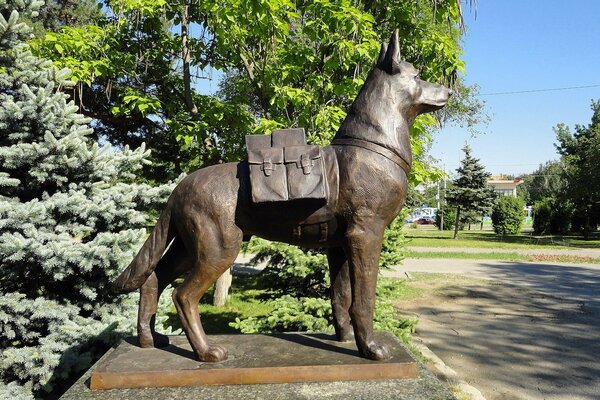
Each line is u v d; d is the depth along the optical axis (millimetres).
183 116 5016
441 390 1787
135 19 5129
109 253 3107
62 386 3088
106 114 5844
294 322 3768
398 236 4461
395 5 4832
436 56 4660
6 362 2877
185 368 1862
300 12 5312
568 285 8523
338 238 2078
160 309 3742
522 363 4457
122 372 1832
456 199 21297
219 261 1991
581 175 18906
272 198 1917
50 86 3393
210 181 2035
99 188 3438
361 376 1871
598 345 5004
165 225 2121
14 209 2992
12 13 3213
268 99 5285
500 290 8008
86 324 3223
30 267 3090
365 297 1973
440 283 8602
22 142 3311
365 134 2035
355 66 4672
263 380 1848
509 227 22516
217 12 4195
